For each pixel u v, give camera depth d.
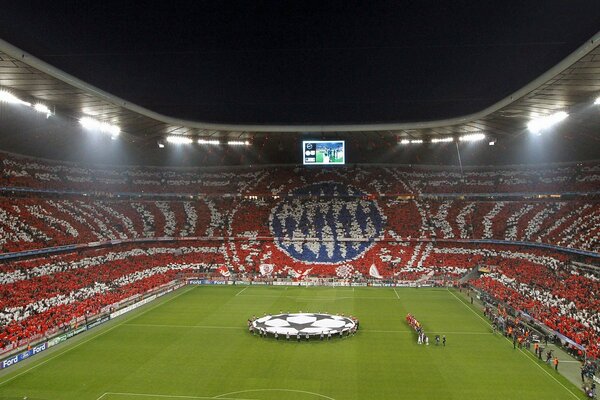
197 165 104.31
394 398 32.97
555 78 46.22
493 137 83.50
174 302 65.88
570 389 34.53
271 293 72.38
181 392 34.12
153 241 87.69
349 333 48.97
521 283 65.12
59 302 56.16
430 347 44.88
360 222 93.31
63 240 71.19
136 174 99.31
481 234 85.75
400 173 103.25
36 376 37.47
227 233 91.62
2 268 59.84
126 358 41.78
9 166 76.19
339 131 79.62
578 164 90.12
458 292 73.06
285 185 101.81
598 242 64.62
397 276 79.69
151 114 66.31
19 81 48.72
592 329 44.25
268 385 35.34
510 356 42.16
